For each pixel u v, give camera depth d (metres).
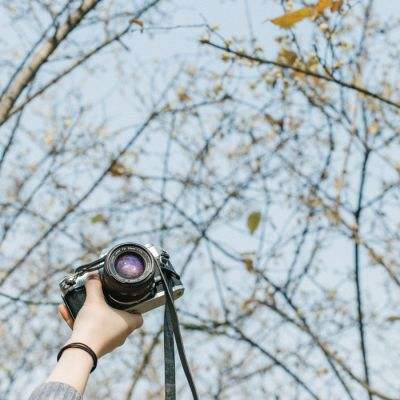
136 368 7.14
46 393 1.58
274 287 6.32
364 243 5.82
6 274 5.95
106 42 5.17
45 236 6.03
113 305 1.90
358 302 5.77
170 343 1.99
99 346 1.79
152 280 1.95
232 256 6.35
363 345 5.71
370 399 5.51
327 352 5.81
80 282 1.95
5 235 6.40
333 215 5.96
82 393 1.67
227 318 6.52
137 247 1.97
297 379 6.09
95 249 6.68
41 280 6.48
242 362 6.68
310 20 4.33
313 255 6.29
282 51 4.57
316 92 5.82
